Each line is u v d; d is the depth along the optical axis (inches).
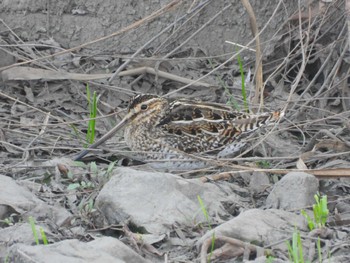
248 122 455.8
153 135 458.0
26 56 541.0
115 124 503.5
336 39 531.2
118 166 453.1
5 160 448.8
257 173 425.4
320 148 461.1
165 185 379.2
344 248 345.1
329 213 392.2
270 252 339.3
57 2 565.0
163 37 564.1
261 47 558.3
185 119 459.8
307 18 543.8
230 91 535.8
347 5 454.0
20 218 366.9
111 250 325.7
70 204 393.7
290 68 543.8
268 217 362.9
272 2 556.7
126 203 370.3
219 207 384.5
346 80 515.8
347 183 426.9
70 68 546.3
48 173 423.2
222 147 457.7
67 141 475.2
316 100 514.0
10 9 565.6
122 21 564.1
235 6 560.4
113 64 549.3
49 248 313.6
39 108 508.4
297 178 393.1
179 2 487.2
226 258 338.0
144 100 459.2
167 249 350.6
